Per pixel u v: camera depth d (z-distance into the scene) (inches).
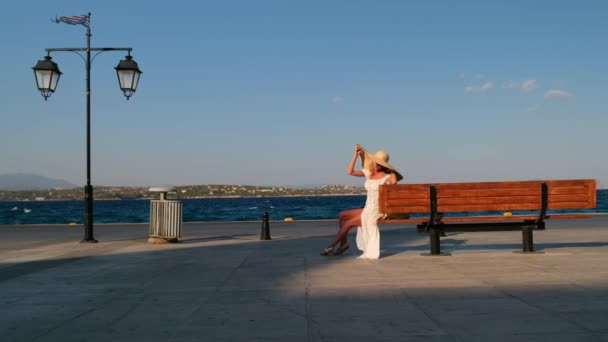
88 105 587.8
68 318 214.5
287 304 229.3
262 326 193.6
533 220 380.8
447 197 365.7
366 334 179.2
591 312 200.5
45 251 482.3
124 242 568.1
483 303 219.9
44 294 268.7
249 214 2935.5
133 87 605.9
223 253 441.1
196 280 301.9
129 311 225.1
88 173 576.1
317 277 298.2
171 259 406.3
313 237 589.0
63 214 3528.5
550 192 368.5
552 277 276.1
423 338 173.0
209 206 5000.0
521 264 325.7
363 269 323.9
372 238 377.1
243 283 287.1
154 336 184.4
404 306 218.7
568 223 759.7
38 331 195.0
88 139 581.3
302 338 176.6
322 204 5177.2
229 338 179.0
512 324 186.5
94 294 266.5
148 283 296.4
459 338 171.9
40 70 587.2
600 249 403.2
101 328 197.3
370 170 386.0
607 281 262.2
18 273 342.6
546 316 196.2
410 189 365.7
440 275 292.0
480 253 391.5
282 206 4574.3
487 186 368.2
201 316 212.1
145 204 7096.5
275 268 341.4
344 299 235.9
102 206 5930.1
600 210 2025.1
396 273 303.6
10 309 233.5
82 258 424.2
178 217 549.0
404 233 618.8
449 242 495.8
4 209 5098.4
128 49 605.0
